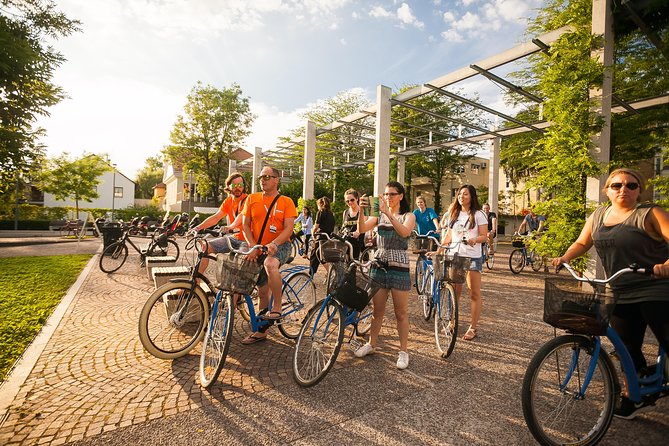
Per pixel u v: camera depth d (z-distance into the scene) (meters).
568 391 2.35
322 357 3.23
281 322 3.93
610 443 2.36
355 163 20.88
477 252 4.35
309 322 3.26
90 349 3.73
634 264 2.19
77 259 10.03
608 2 7.07
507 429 2.51
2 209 21.97
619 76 9.09
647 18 7.09
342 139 19.17
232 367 3.41
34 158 15.01
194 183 43.03
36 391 2.87
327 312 3.25
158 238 8.95
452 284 3.86
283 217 3.91
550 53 7.72
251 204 3.99
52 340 3.95
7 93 13.62
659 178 6.96
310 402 2.81
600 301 2.10
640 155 11.19
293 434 2.39
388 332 4.59
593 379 2.34
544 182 7.65
